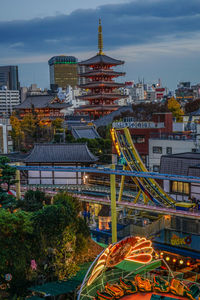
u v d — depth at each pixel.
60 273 35.19
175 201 46.84
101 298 29.98
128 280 31.77
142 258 31.62
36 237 35.50
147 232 42.56
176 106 167.62
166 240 42.75
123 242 30.33
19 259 33.81
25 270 34.59
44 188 56.56
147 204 48.94
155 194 47.22
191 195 48.62
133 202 49.19
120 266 31.41
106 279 32.62
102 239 45.56
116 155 79.62
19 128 141.62
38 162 62.69
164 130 79.31
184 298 30.09
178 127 84.69
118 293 30.48
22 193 55.50
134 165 49.78
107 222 47.44
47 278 35.72
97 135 125.56
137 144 78.94
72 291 33.22
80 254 37.50
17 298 33.50
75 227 37.69
